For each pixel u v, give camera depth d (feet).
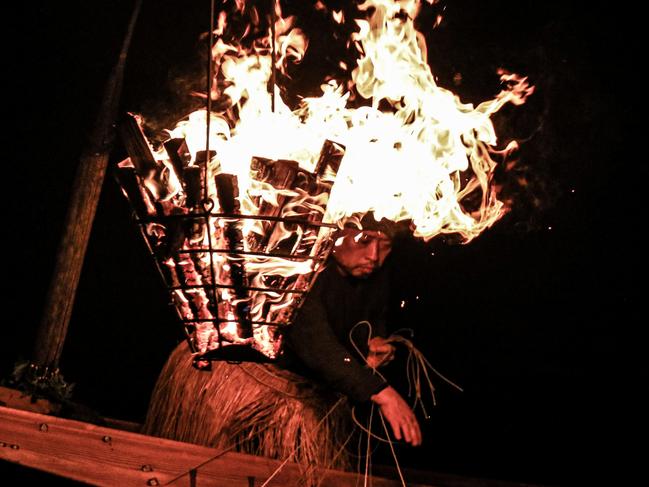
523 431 12.85
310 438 7.68
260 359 5.52
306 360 7.83
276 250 5.35
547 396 12.93
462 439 12.90
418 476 8.79
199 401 8.04
